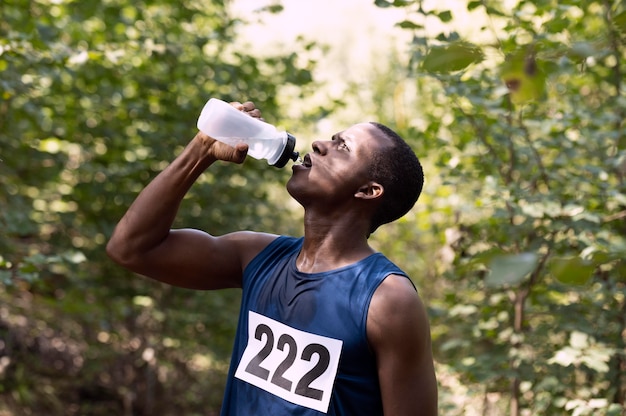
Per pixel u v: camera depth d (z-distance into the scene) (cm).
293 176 180
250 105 192
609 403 320
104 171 444
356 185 175
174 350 542
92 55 346
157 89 452
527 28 298
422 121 487
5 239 420
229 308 495
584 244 308
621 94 322
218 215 482
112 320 512
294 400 164
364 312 163
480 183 361
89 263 497
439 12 292
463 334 378
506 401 363
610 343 319
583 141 328
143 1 453
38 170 473
